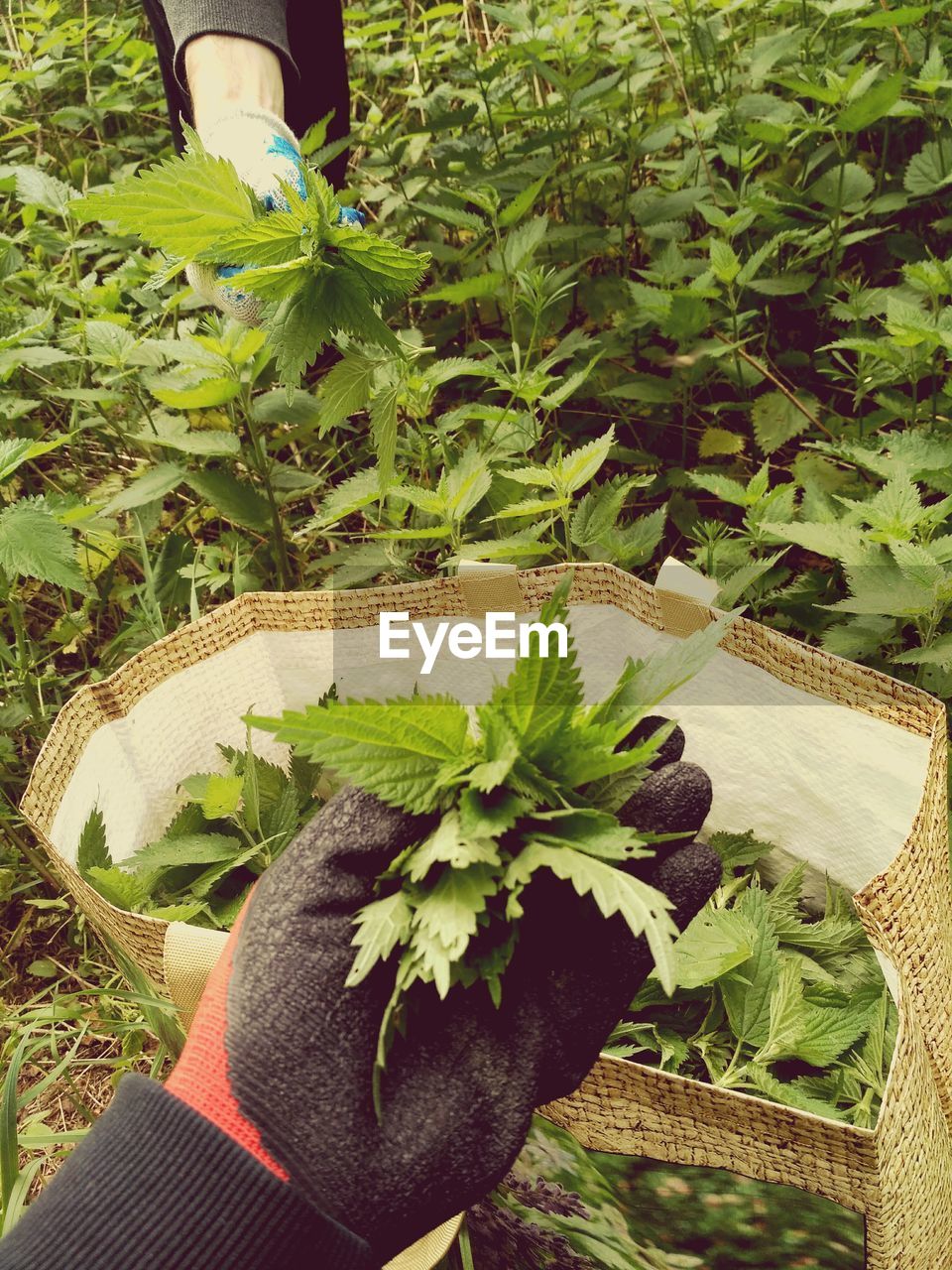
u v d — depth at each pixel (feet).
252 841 1.97
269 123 2.00
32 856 2.52
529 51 3.42
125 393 3.10
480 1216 1.55
